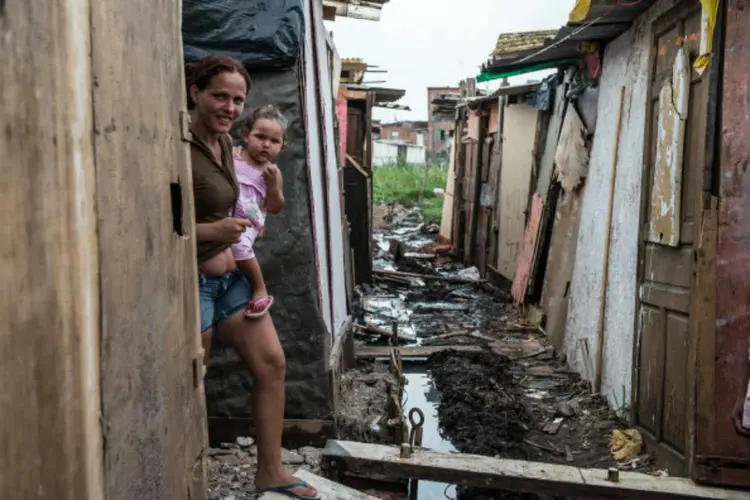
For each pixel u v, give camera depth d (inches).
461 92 642.8
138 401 65.9
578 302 287.6
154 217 72.7
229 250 117.5
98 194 55.9
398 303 438.3
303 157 173.8
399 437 172.9
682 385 175.5
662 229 190.9
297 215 174.2
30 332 47.4
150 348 70.2
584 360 269.3
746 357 154.3
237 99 107.3
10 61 45.3
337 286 237.9
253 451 165.5
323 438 175.8
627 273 228.2
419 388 276.8
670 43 196.1
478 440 213.5
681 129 179.3
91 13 55.4
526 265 390.6
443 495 188.7
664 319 189.5
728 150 155.1
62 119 51.1
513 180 453.4
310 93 192.4
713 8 157.5
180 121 84.8
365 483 158.2
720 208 156.0
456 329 365.7
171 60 81.5
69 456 52.0
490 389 261.4
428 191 1290.6
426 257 660.7
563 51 294.4
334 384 179.3
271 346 123.0
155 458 71.4
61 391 51.0
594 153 282.5
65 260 51.6
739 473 152.8
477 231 577.6
